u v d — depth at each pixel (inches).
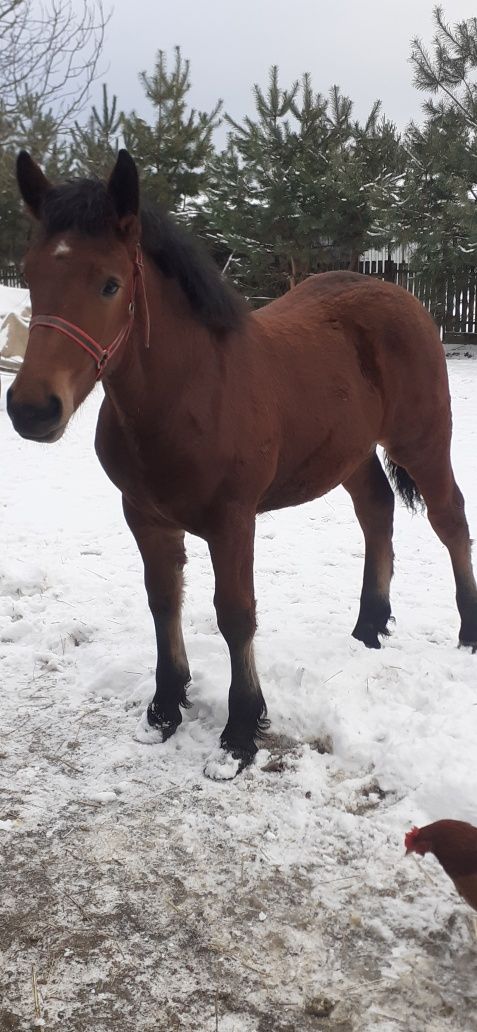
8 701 122.2
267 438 100.5
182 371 91.9
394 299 127.3
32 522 212.4
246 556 99.8
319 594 162.1
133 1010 68.7
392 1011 68.3
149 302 88.9
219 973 72.4
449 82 539.8
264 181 588.1
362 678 120.4
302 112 587.2
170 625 110.8
